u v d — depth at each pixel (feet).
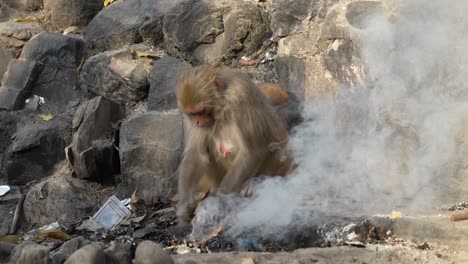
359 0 24.39
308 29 25.64
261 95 20.38
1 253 14.39
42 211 25.29
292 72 25.66
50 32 31.40
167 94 26.43
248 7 27.43
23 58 29.68
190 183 20.45
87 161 25.63
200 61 27.84
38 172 27.20
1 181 27.37
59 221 24.76
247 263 14.85
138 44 29.40
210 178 21.29
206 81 19.33
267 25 27.45
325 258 15.60
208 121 19.67
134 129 25.50
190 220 20.70
